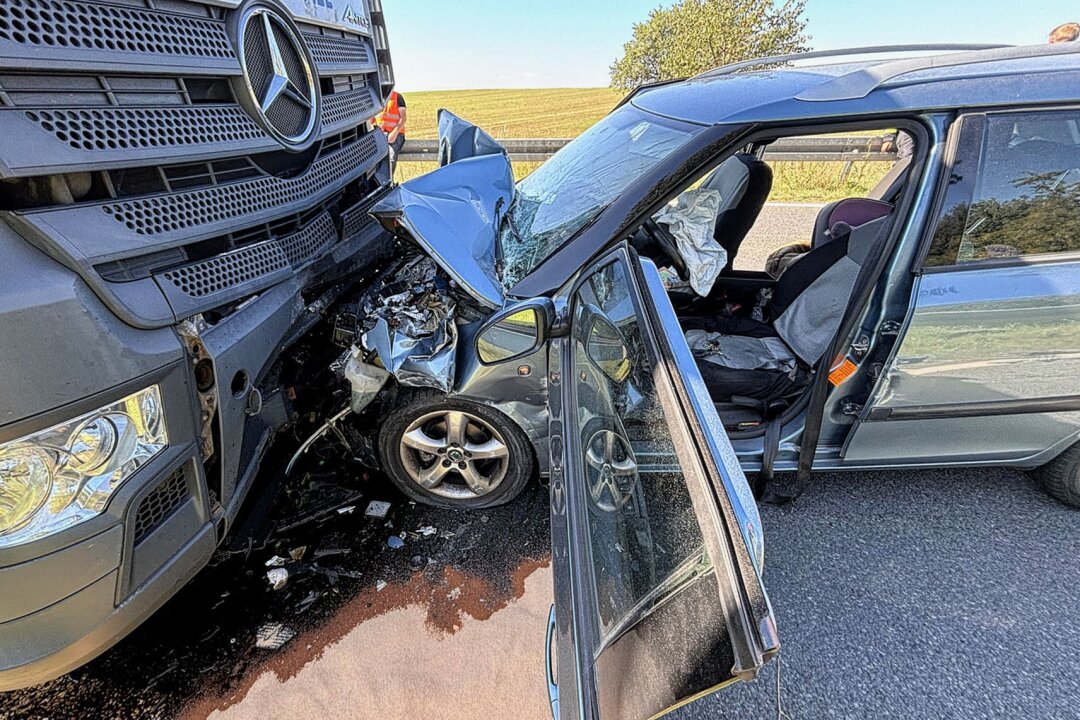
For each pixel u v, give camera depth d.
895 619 1.90
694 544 0.77
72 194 1.24
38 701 1.65
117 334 1.24
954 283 1.73
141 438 1.31
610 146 2.37
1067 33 4.00
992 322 1.77
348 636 1.86
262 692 1.69
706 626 0.69
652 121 2.25
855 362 1.86
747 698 1.69
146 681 1.71
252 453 1.86
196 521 1.54
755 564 0.67
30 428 1.10
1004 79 1.67
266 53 1.80
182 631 1.85
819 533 2.24
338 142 2.48
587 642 1.09
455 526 2.29
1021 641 1.81
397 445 2.23
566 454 1.52
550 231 2.10
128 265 1.33
